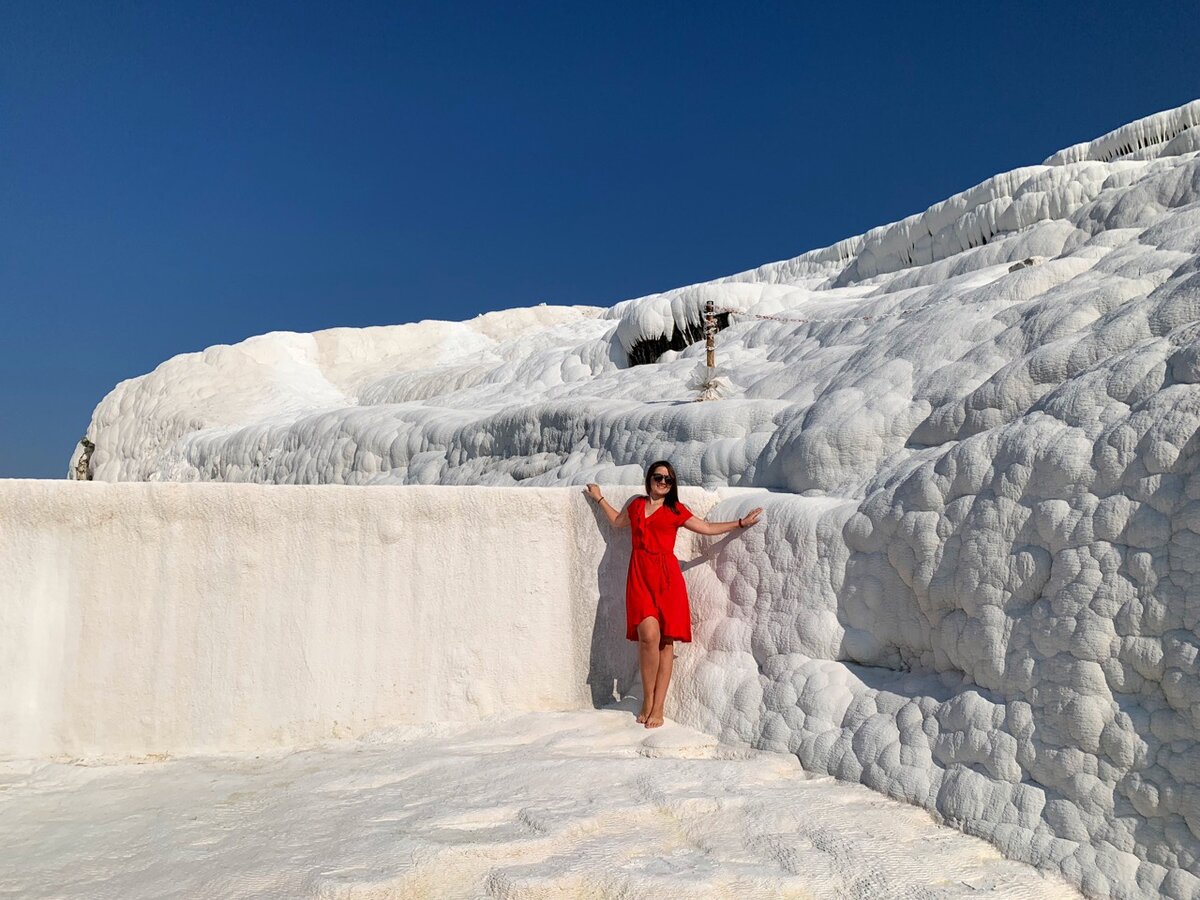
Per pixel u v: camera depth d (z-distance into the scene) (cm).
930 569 403
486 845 312
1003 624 362
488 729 486
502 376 1805
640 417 876
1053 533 350
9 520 441
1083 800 309
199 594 467
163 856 314
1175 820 285
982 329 613
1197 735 287
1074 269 700
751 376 977
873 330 902
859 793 375
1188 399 327
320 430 1568
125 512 457
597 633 532
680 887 286
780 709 439
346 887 282
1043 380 479
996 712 350
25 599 441
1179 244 569
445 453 1252
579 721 491
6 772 417
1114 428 347
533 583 526
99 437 2764
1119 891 285
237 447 1859
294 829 337
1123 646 316
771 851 318
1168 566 310
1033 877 300
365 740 479
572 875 295
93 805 372
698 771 397
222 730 466
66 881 294
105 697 451
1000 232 1563
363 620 494
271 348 2720
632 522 507
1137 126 1661
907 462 490
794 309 1241
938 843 326
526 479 1034
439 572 510
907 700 395
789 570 474
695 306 1405
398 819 345
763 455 669
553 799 365
